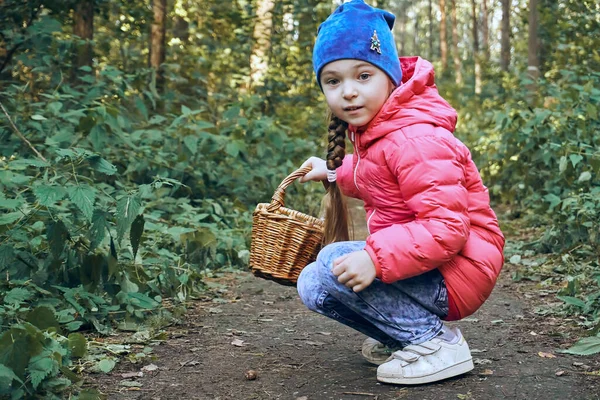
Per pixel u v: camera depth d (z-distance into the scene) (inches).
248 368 113.1
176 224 202.7
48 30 232.7
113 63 364.8
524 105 404.5
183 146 246.1
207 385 104.7
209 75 428.5
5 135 192.7
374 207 105.0
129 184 223.1
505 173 313.7
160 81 365.4
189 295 160.2
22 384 89.5
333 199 113.5
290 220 109.9
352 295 101.6
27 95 266.2
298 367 113.5
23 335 90.5
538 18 540.7
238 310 156.9
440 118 99.0
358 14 100.9
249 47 446.0
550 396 95.3
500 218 308.2
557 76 459.2
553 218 228.7
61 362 94.1
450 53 1784.0
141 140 248.4
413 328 102.8
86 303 132.0
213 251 179.9
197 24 461.7
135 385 104.2
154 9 380.8
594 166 205.2
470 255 101.1
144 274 147.6
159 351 122.6
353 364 114.7
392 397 97.0
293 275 111.2
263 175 278.7
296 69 454.0
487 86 739.4
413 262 94.3
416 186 95.7
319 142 363.6
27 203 139.4
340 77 101.1
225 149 255.8
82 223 135.5
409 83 99.0
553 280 181.3
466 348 104.7
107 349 119.0
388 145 98.2
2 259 122.2
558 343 123.3
